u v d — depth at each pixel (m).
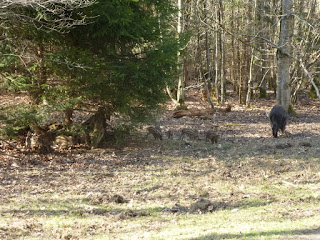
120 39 12.95
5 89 14.63
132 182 10.44
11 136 12.13
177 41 13.59
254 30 23.61
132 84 13.16
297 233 5.88
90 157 12.88
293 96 26.61
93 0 11.54
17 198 9.05
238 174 10.85
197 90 32.44
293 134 16.33
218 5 23.20
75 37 12.66
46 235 6.78
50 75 13.25
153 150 14.05
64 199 9.05
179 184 10.17
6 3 10.13
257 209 7.85
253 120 20.67
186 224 7.13
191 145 14.85
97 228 7.18
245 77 27.38
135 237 6.32
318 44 23.11
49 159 12.42
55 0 10.26
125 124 14.50
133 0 11.62
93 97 13.39
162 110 14.62
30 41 12.41
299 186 9.39
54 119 14.34
